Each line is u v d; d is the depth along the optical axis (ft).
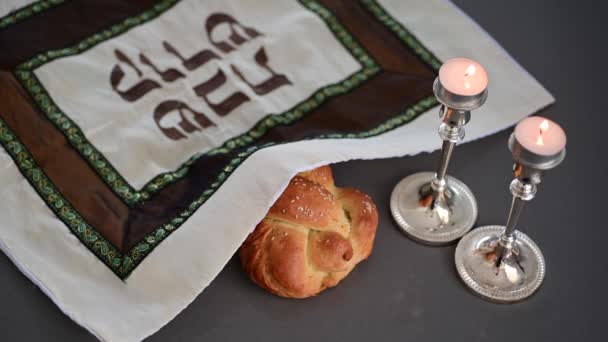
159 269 3.00
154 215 3.13
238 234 2.98
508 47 3.68
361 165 3.40
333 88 3.48
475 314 3.08
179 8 3.64
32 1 3.59
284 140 3.32
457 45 3.59
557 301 3.10
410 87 3.49
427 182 3.32
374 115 3.41
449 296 3.11
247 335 3.02
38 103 3.35
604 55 3.66
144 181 3.22
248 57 3.55
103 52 3.51
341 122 3.39
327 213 3.03
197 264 2.98
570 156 3.40
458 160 3.41
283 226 3.03
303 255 3.00
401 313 3.07
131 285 3.00
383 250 3.21
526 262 3.15
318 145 3.16
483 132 3.39
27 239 3.07
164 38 3.58
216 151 3.27
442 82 2.82
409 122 3.40
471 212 3.27
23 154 3.24
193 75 3.48
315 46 3.59
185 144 3.32
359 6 3.68
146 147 3.30
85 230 3.10
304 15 3.65
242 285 3.11
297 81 3.50
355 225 3.08
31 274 2.99
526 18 3.77
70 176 3.21
